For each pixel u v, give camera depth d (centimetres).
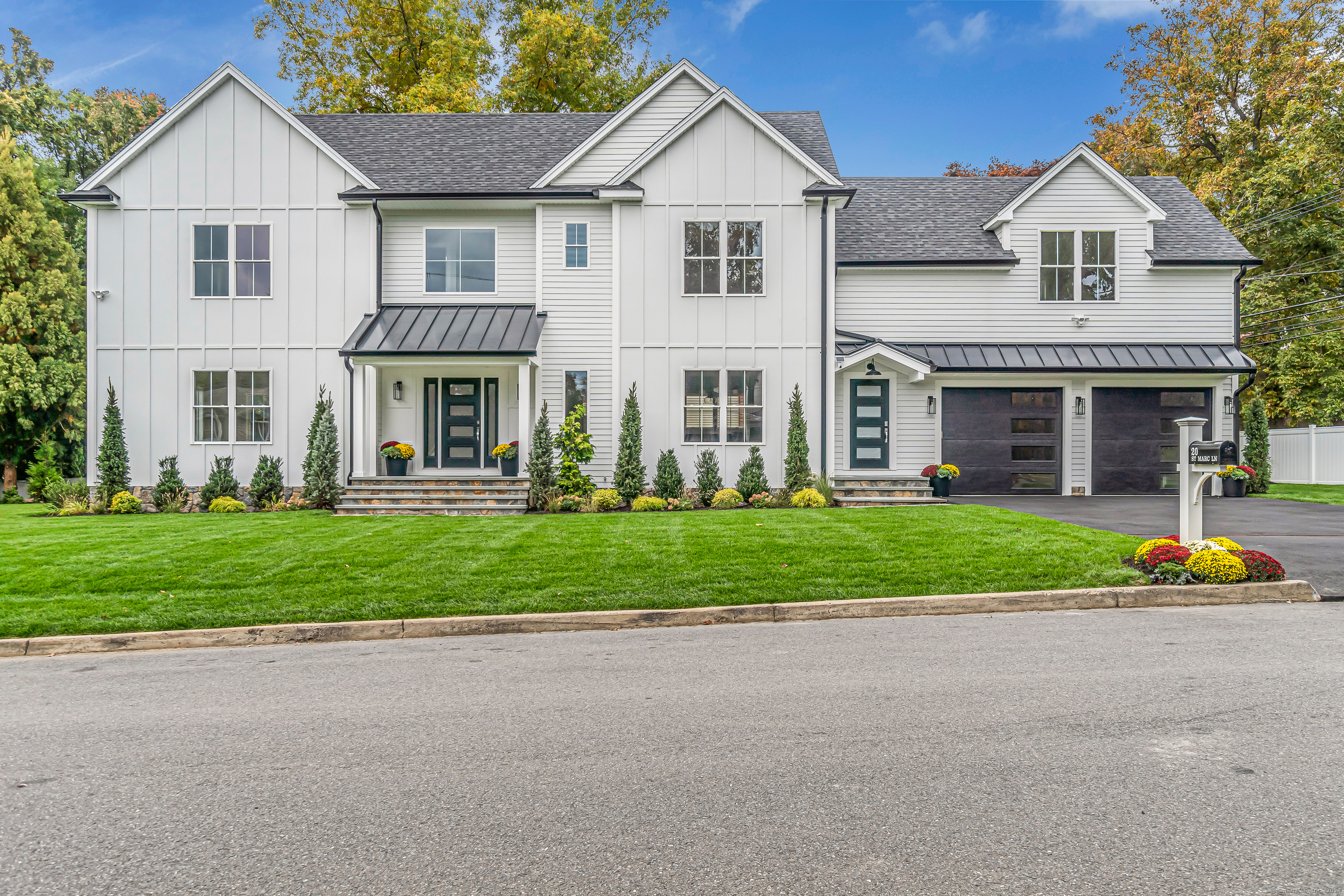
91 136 3275
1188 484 839
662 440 1642
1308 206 2438
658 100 1756
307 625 691
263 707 493
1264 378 2611
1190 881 278
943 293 1812
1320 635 632
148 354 1628
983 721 441
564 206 1680
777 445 1638
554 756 399
